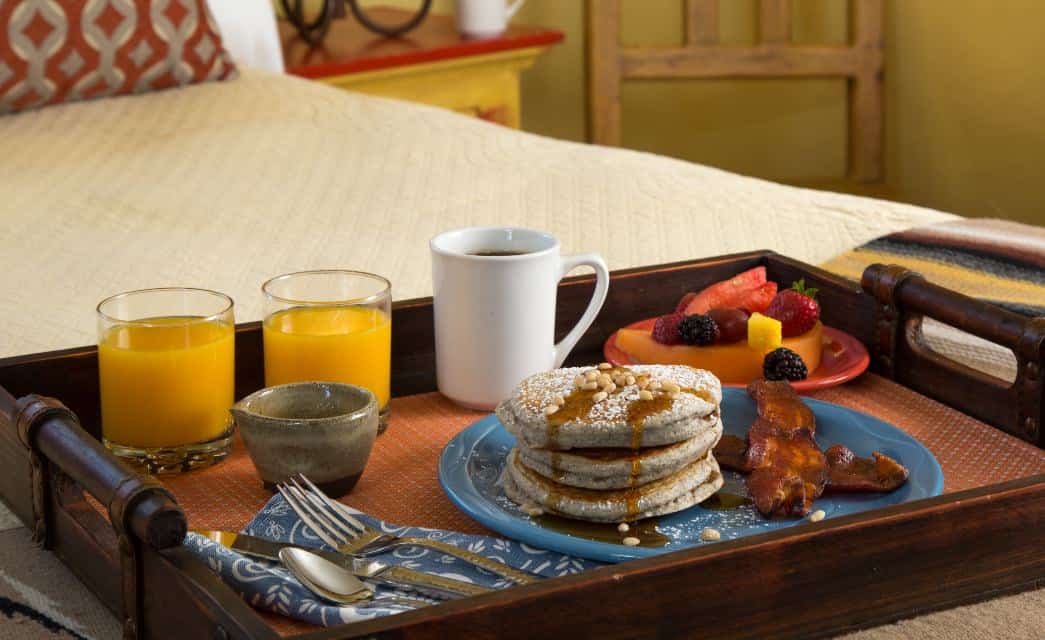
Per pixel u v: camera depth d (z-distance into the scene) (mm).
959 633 718
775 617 700
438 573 736
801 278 1254
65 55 2244
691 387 838
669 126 4090
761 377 1094
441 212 1666
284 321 996
